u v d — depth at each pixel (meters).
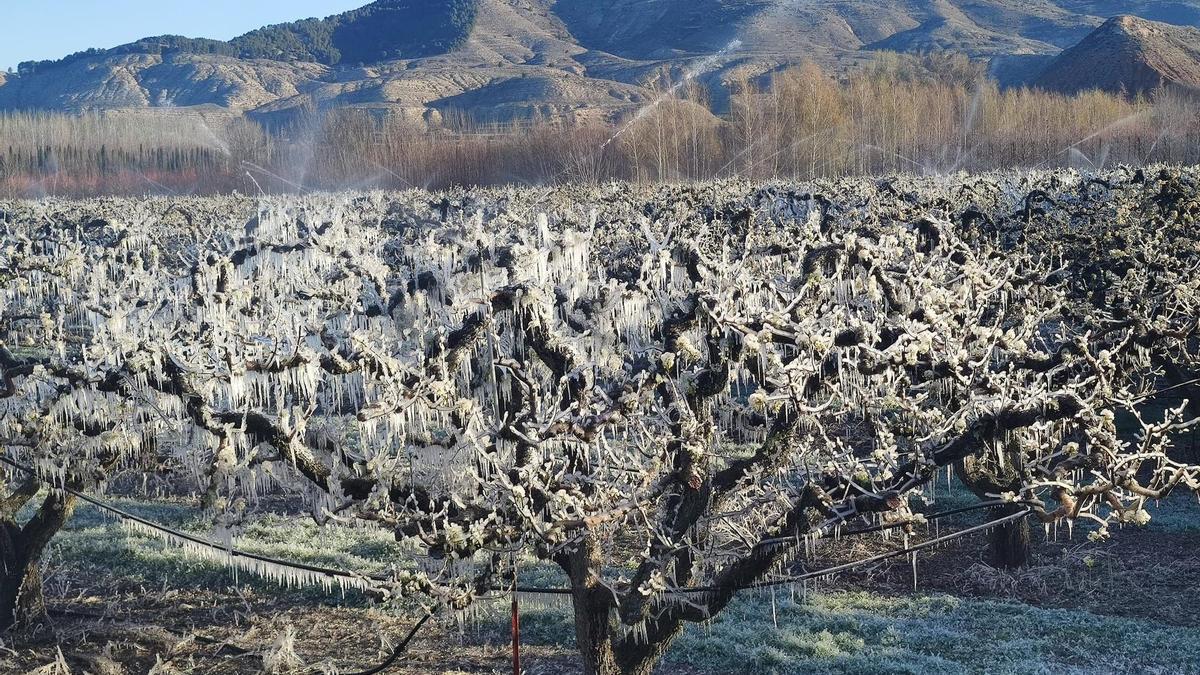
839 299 10.78
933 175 49.41
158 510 16.27
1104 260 17.56
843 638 11.60
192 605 13.20
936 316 9.95
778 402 8.83
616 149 68.00
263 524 15.48
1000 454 9.41
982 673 10.65
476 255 10.62
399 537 9.16
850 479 8.93
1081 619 12.02
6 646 11.91
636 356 10.29
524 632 12.17
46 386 10.71
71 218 34.25
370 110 178.50
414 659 11.53
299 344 8.93
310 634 12.29
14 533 12.30
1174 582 13.05
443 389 8.47
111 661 11.47
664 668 11.10
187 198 54.09
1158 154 66.06
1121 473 8.20
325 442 9.05
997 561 13.51
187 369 9.11
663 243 11.60
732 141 67.69
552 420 8.30
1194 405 16.17
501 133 80.44
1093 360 9.73
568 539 8.71
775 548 9.04
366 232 20.11
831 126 67.56
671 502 9.45
